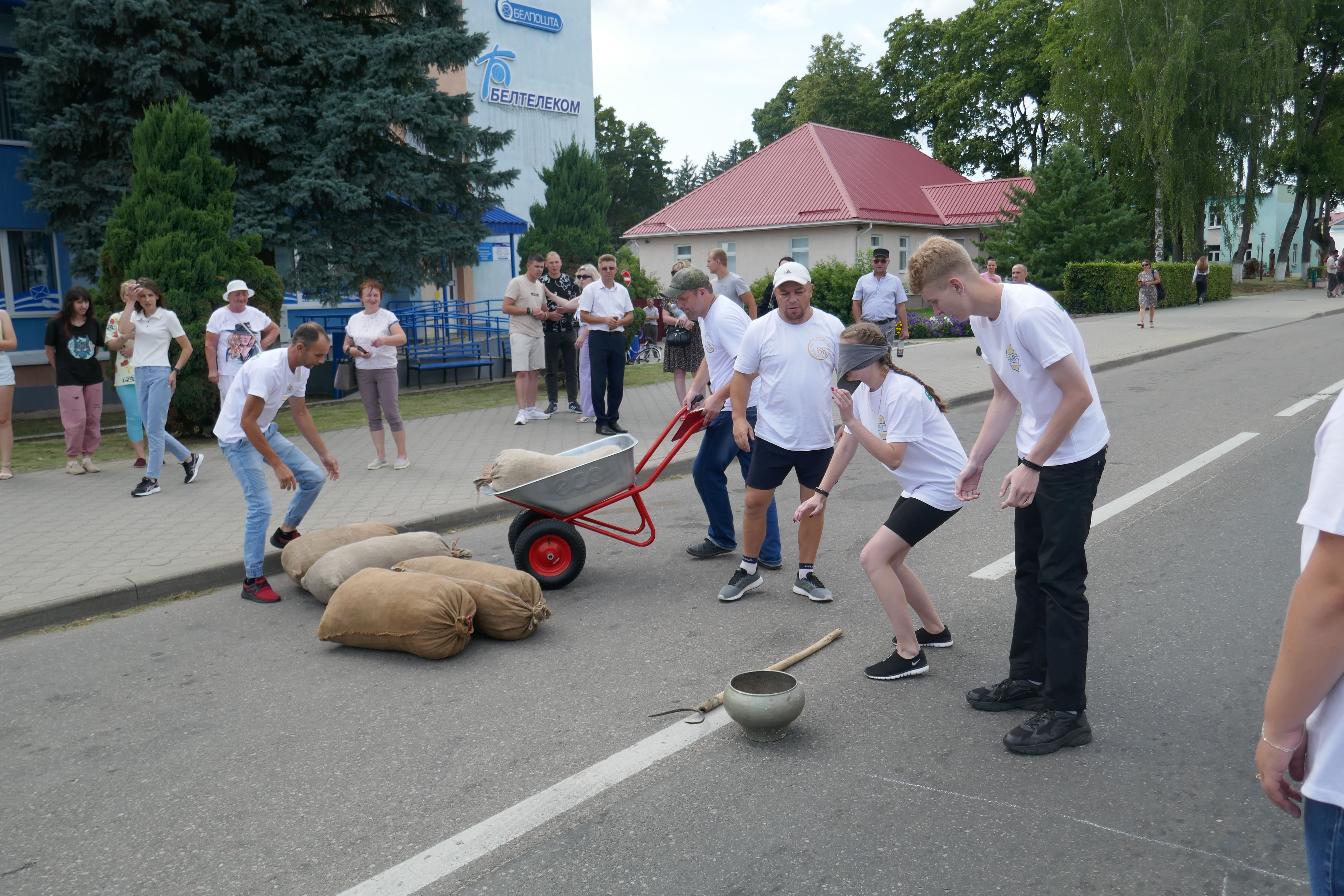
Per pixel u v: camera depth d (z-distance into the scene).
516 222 23.88
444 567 5.18
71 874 2.96
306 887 2.85
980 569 5.77
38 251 16.16
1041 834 2.98
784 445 5.30
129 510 7.76
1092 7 33.47
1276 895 2.64
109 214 14.27
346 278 15.74
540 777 3.46
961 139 45.94
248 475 5.69
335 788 3.44
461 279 26.80
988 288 3.51
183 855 3.05
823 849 2.94
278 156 15.20
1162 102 32.12
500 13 27.62
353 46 15.39
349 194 15.11
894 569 4.36
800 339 5.26
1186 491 7.40
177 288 11.33
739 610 5.29
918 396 4.17
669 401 13.67
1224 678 4.09
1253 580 5.32
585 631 5.03
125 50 13.96
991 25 43.03
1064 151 31.48
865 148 38.47
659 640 4.85
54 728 4.06
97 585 5.72
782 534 6.87
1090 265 29.00
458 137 16.20
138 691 4.44
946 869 2.81
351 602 4.81
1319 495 1.50
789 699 3.60
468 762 3.60
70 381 9.22
